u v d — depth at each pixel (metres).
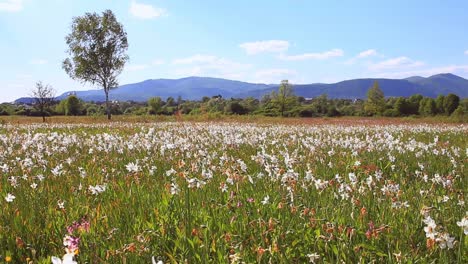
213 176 7.38
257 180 6.91
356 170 8.20
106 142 13.38
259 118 58.97
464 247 4.22
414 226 4.75
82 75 60.66
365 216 4.92
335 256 4.10
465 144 15.26
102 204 5.66
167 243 4.42
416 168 9.31
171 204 5.52
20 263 4.12
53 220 4.94
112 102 108.50
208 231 4.48
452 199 5.87
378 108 87.19
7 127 29.86
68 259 2.76
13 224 4.78
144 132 22.94
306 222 4.80
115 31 61.50
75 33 60.56
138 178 7.02
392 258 3.97
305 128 28.44
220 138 17.08
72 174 7.98
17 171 8.16
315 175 7.98
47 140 14.66
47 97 53.94
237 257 3.63
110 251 3.95
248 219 4.93
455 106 87.06
